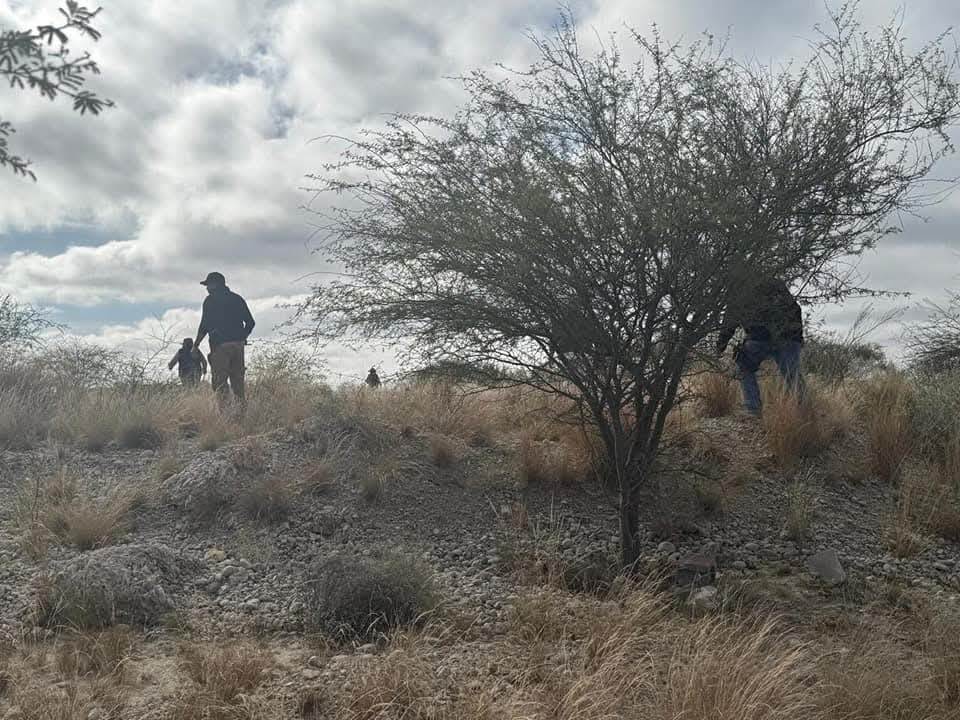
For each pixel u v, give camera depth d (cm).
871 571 650
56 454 879
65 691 442
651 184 582
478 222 597
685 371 679
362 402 936
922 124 612
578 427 832
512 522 737
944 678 453
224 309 1070
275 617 573
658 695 424
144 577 583
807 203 597
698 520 738
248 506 733
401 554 623
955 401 863
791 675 429
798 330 723
